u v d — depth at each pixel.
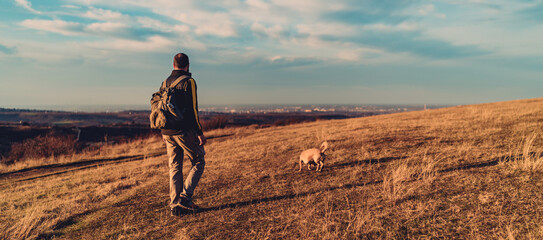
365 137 7.70
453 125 8.23
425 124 9.23
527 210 2.45
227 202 3.51
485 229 2.24
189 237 2.57
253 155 6.96
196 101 3.12
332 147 6.84
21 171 8.67
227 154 7.68
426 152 5.20
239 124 25.94
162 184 4.80
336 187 3.71
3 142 25.36
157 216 3.24
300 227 2.58
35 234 2.97
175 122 2.95
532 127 6.52
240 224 2.79
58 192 5.00
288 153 6.80
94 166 8.70
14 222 3.39
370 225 2.50
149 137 17.61
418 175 3.84
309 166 4.88
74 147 14.46
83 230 3.03
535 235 2.05
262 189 3.93
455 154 4.76
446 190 3.13
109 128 39.56
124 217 3.30
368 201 3.07
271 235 2.48
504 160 3.92
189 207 3.20
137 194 4.27
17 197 4.81
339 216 2.76
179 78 3.09
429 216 2.57
